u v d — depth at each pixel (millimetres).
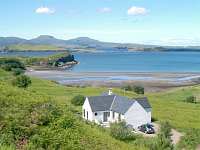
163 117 78000
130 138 42062
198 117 80938
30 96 24422
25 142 18969
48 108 22531
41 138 19547
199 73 196125
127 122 69188
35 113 21391
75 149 19734
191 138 46219
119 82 154500
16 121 19891
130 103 69875
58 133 20484
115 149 22859
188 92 125188
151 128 63031
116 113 71688
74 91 110688
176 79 166875
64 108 25359
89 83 151500
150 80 162125
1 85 25891
